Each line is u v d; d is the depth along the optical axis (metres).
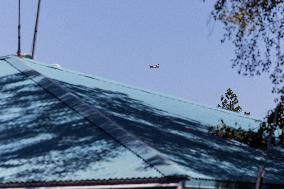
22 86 15.27
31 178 9.77
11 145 11.49
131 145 10.16
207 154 11.81
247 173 11.09
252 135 15.26
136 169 9.14
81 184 9.27
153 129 12.63
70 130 11.64
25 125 12.45
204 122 17.41
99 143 10.66
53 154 10.59
